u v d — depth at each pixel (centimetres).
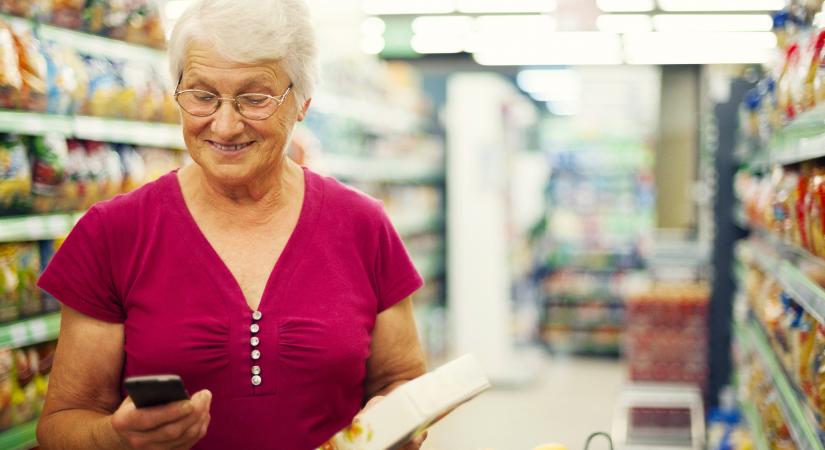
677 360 590
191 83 168
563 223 1042
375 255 194
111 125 336
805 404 240
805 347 242
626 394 553
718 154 571
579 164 1039
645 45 895
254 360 177
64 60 313
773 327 313
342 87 693
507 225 848
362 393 196
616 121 1041
